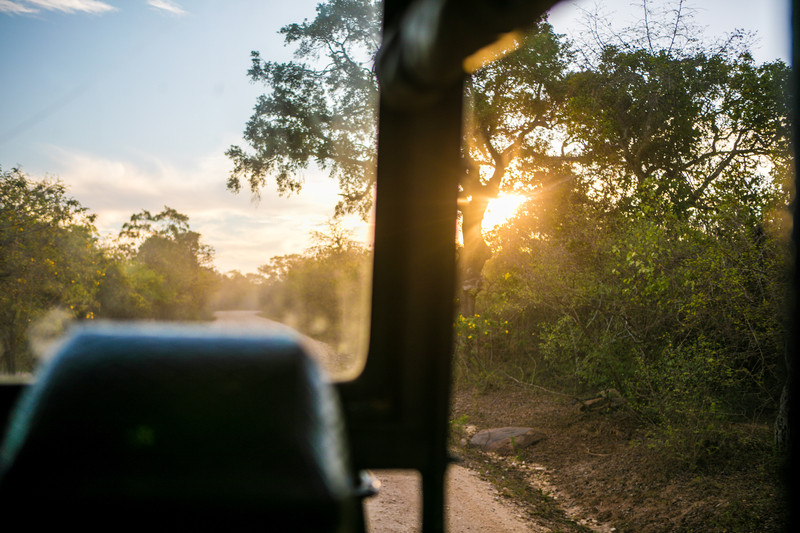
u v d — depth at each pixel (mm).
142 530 768
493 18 1413
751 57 13773
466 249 14992
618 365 9312
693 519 5820
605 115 15016
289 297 27750
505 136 17703
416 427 2242
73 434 818
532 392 12023
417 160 2303
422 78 1880
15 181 12742
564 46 16719
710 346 7781
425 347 2260
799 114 1153
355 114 20609
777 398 7887
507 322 12867
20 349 12211
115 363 889
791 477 1164
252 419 839
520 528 5906
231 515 771
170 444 810
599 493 7020
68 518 769
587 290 9906
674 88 14172
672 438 7105
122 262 21922
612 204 13375
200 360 910
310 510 777
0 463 830
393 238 2385
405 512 5617
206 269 31641
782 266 6770
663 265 8297
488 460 8766
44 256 12914
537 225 13648
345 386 2326
